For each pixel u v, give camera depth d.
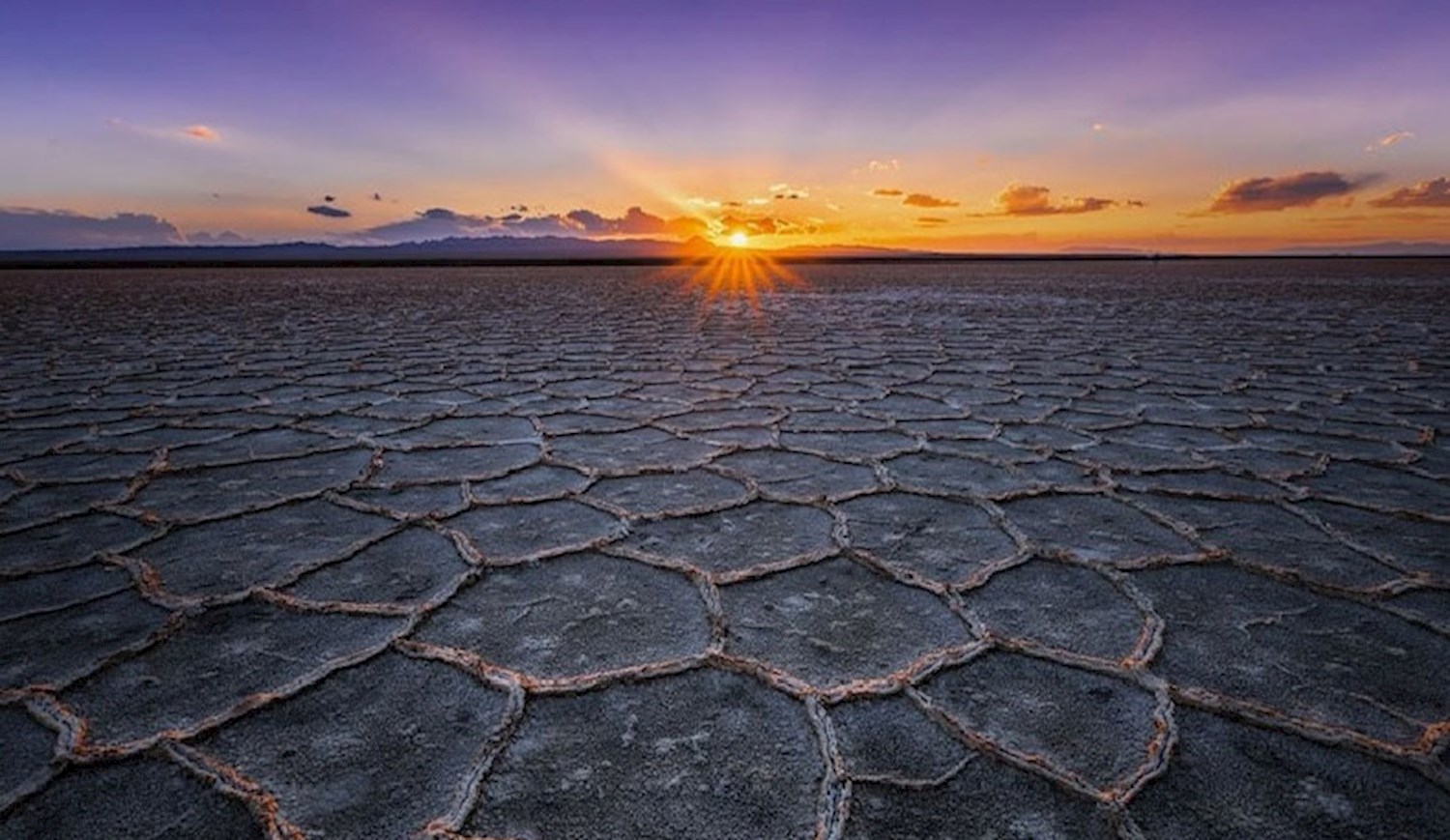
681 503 2.36
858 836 1.00
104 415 3.66
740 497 2.42
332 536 2.07
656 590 1.75
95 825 1.03
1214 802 1.06
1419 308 11.02
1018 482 2.57
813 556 1.93
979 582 1.78
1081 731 1.23
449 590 1.73
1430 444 3.11
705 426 3.45
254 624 1.57
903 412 3.79
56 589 1.73
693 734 1.22
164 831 1.02
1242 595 1.71
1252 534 2.09
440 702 1.31
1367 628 1.55
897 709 1.29
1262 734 1.21
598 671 1.40
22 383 4.54
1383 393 4.30
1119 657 1.44
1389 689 1.33
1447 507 2.30
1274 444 3.12
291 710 1.28
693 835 1.01
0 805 1.06
